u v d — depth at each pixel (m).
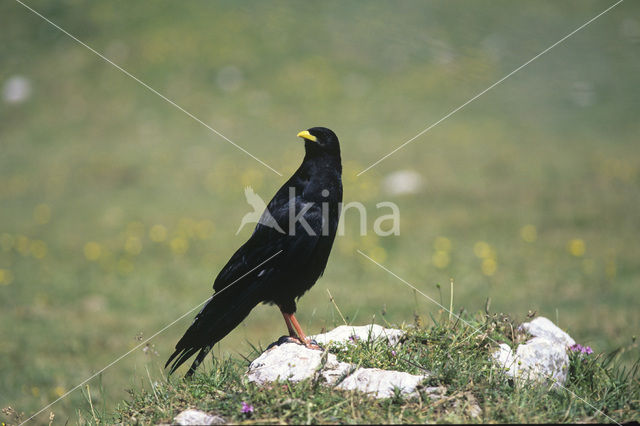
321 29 27.19
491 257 13.62
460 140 21.89
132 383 7.71
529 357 5.19
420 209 17.14
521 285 11.86
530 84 24.36
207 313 5.35
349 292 11.81
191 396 4.75
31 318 11.54
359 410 4.26
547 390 4.68
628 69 22.59
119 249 15.50
